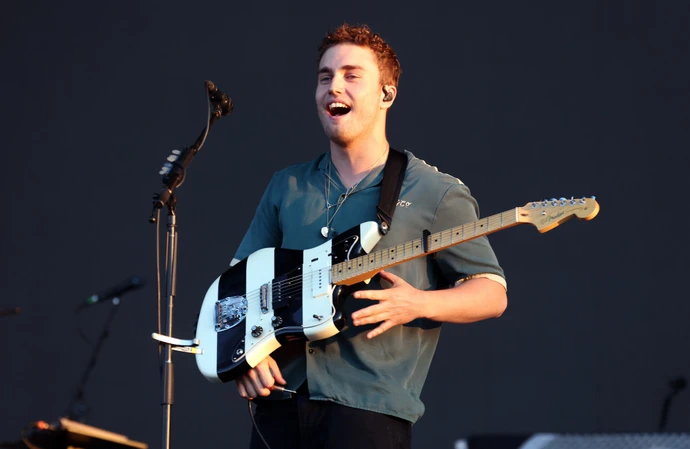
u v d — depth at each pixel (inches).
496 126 1011.9
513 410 954.1
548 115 1003.9
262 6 1090.1
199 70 1093.8
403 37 1042.7
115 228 1081.4
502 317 972.6
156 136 1093.1
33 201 1089.4
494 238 984.9
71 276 1072.2
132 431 1018.7
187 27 1099.3
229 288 500.1
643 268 959.0
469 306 460.8
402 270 478.9
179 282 1053.8
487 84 1021.2
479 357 968.3
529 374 958.4
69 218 1085.1
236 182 1069.8
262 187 1067.9
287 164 1068.5
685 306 946.7
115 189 1088.8
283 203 517.3
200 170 1073.5
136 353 1040.2
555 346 959.6
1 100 1106.7
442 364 971.9
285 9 1085.8
